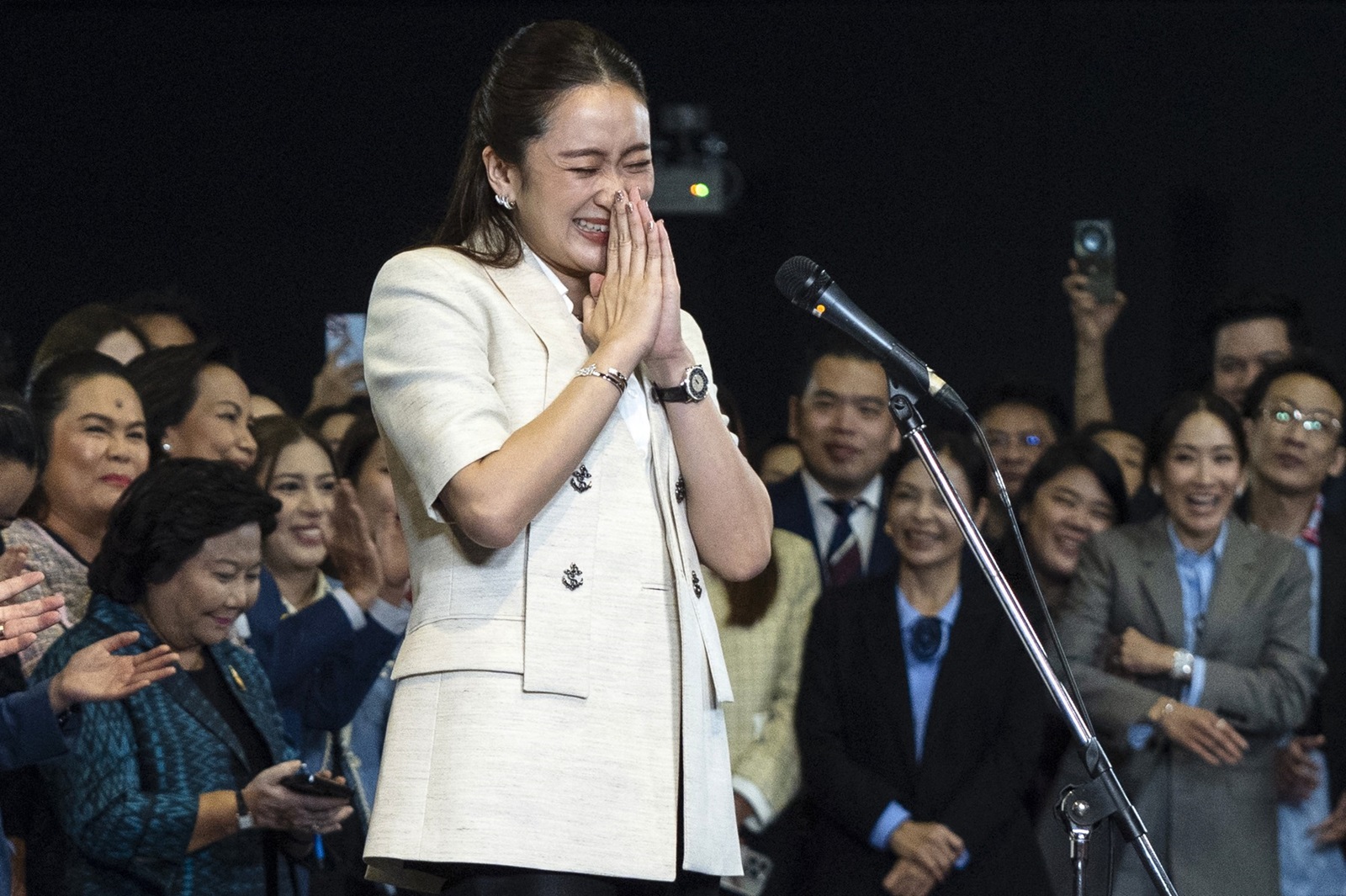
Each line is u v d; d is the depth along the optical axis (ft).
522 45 25.17
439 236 25.96
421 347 23.67
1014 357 92.84
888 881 49.32
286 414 64.54
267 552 53.98
